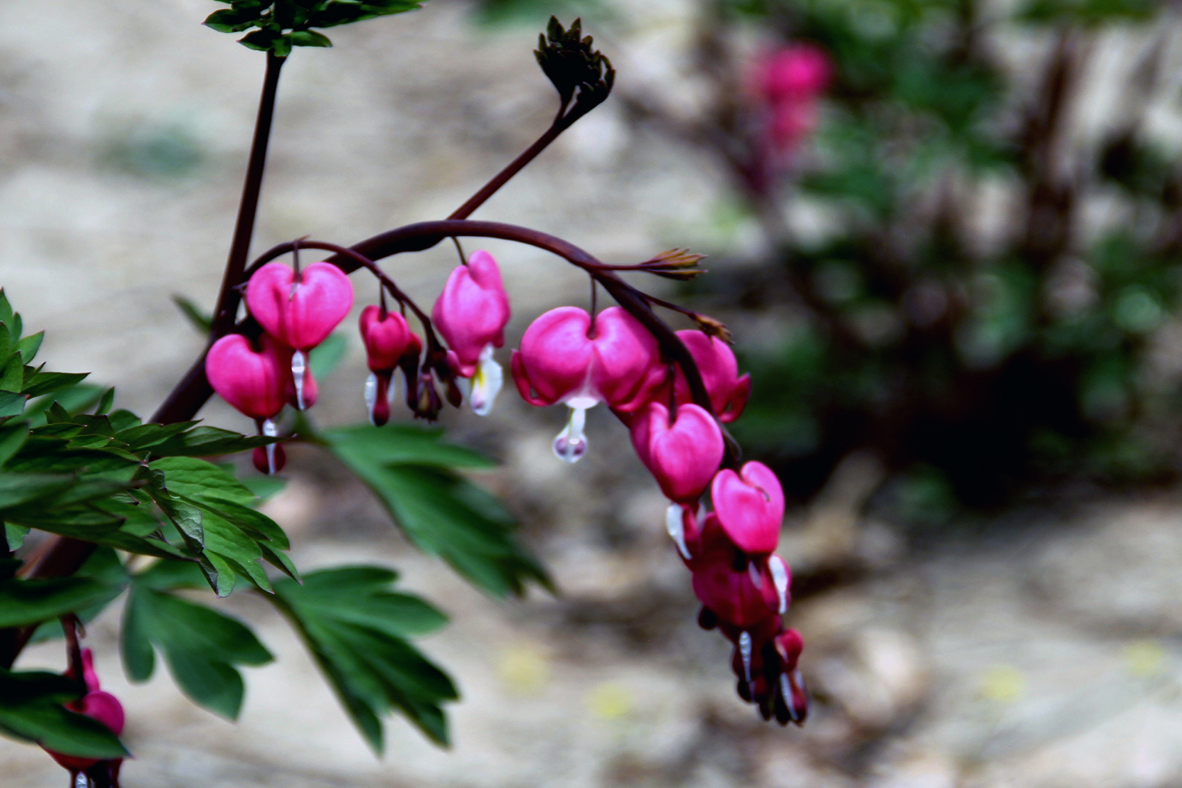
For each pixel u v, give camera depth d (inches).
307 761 184.5
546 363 62.1
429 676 105.7
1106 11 239.0
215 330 77.4
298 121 443.8
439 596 244.1
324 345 128.3
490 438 299.3
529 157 69.8
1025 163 259.3
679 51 388.2
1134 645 210.4
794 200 323.0
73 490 54.1
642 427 62.5
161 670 205.8
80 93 457.7
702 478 61.1
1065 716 196.1
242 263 77.0
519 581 120.0
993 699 204.5
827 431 286.2
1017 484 270.5
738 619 61.9
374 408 67.7
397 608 106.6
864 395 284.4
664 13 400.5
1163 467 269.7
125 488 54.5
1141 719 191.2
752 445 286.8
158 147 428.5
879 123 266.8
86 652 70.9
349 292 66.3
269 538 67.1
